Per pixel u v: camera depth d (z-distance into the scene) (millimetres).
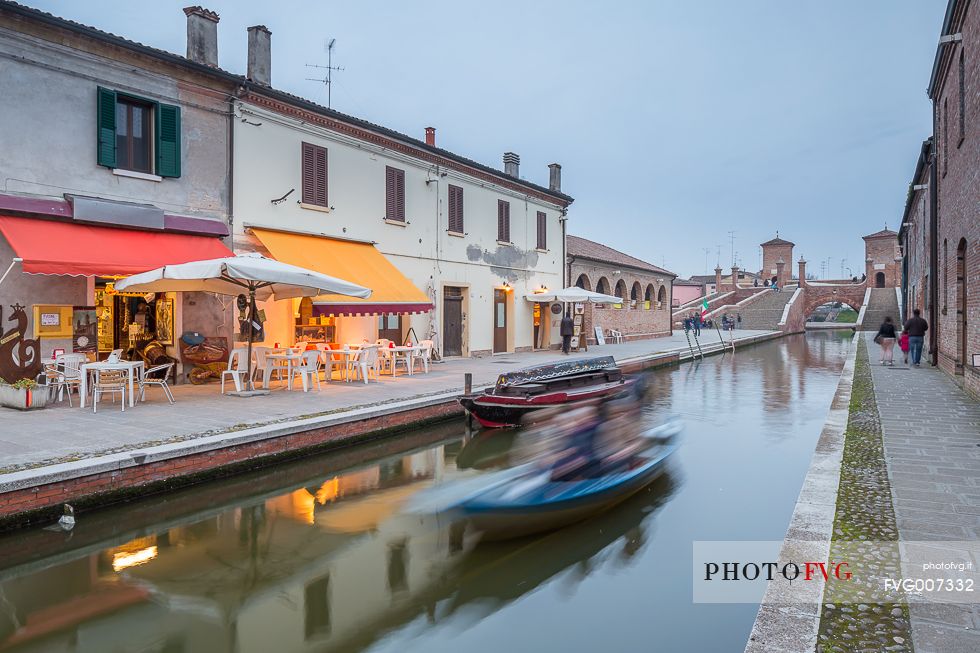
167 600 5398
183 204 13562
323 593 5523
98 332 14008
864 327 49094
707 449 10500
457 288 22312
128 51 12477
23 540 6391
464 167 21984
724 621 4898
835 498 6172
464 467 9688
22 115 11211
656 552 6270
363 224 17938
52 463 7031
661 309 40344
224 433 8734
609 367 13844
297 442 9398
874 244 65188
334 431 10023
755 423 12797
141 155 13023
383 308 15375
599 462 7121
